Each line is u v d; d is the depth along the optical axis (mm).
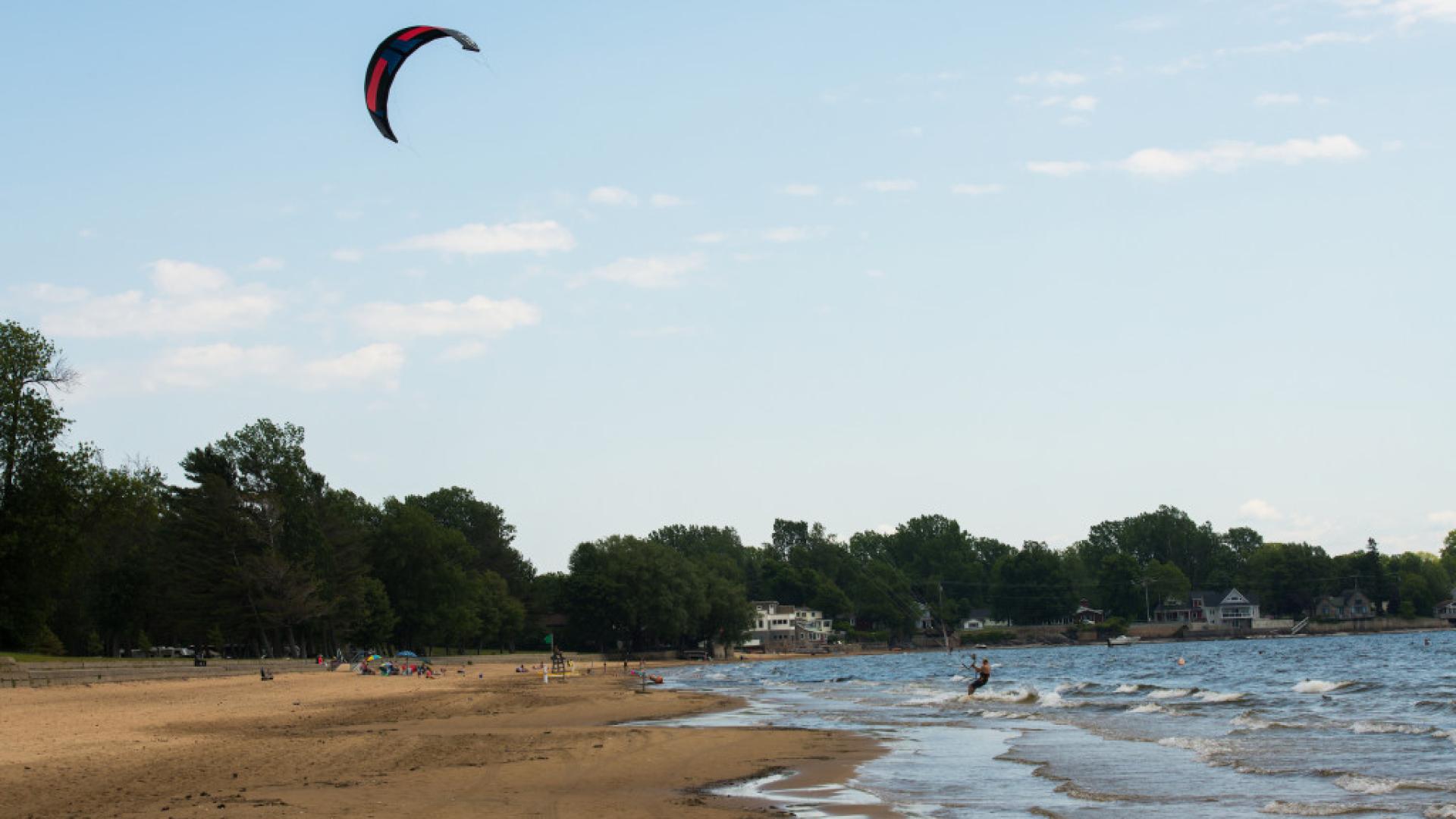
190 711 49031
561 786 24250
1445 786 22672
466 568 178875
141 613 121000
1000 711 45938
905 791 24000
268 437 116938
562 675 109312
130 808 20328
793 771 27047
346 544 125438
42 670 64312
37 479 78188
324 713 49531
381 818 19422
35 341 80000
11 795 22219
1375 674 74375
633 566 175500
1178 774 25688
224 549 109750
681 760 29047
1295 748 30078
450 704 56531
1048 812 21094
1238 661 110938
